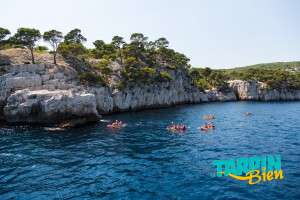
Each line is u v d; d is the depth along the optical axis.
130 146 36.50
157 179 23.50
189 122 60.31
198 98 132.00
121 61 101.19
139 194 20.27
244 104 119.38
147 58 116.19
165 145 37.03
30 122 52.38
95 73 84.06
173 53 131.12
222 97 147.12
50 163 28.61
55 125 51.78
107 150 34.28
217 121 62.34
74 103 53.75
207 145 36.81
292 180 22.64
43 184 22.59
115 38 115.62
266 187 21.27
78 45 85.31
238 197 19.45
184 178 23.64
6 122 53.09
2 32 79.31
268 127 53.12
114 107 80.50
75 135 44.19
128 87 87.25
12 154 32.12
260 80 156.12
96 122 58.75
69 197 19.92
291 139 40.59
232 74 176.50
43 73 65.75
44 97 52.19
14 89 56.06
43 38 75.38
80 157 30.94
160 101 100.56
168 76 104.56
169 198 19.45
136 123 58.22
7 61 66.69
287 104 119.00
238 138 41.75
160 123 58.34
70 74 72.75
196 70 156.88
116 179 23.66
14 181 23.31
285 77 157.00
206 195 19.89
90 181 23.23
